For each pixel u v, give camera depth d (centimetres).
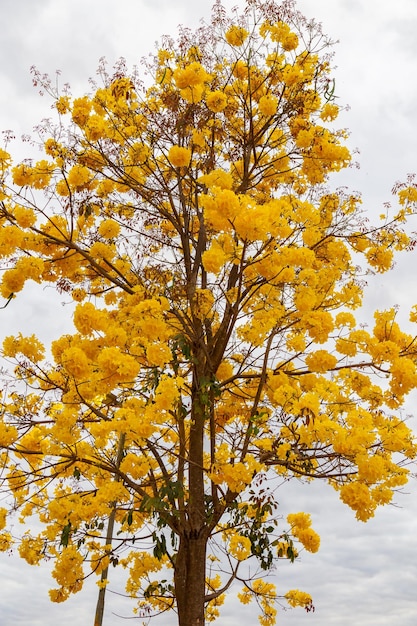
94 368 426
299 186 630
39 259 450
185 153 490
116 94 535
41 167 505
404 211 538
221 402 589
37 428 504
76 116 545
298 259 442
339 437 399
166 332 418
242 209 371
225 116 594
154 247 629
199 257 582
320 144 554
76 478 492
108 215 603
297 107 558
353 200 571
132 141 560
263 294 508
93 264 517
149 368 473
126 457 438
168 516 476
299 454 450
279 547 499
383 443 418
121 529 611
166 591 556
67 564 496
